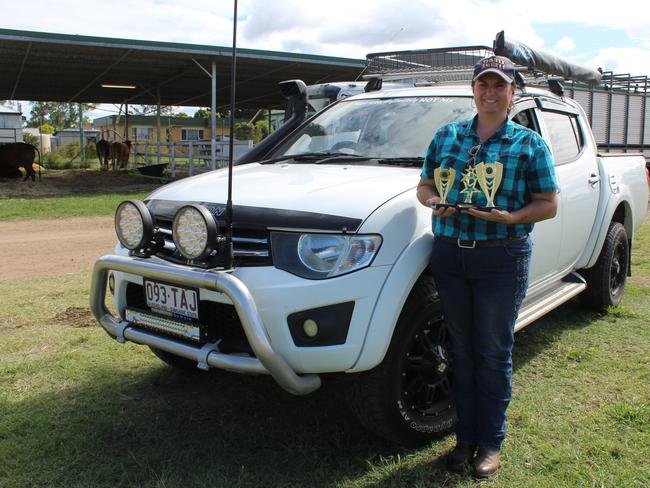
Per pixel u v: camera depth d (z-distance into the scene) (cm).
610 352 441
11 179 2061
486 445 288
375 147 383
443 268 279
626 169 539
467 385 289
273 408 358
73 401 364
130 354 441
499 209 261
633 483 275
